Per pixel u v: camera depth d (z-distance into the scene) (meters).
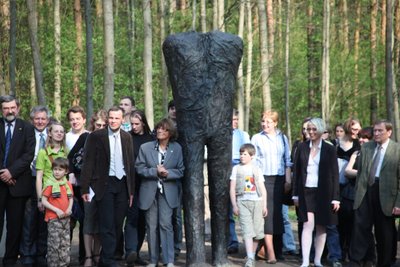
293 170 8.90
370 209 8.68
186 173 8.11
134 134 9.07
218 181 8.21
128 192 8.36
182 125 8.12
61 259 8.34
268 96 20.97
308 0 29.39
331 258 8.98
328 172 8.68
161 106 25.77
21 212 8.63
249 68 24.84
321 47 29.31
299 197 8.78
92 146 8.32
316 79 31.41
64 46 23.89
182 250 10.15
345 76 30.64
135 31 26.80
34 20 16.34
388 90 21.48
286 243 9.92
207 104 8.02
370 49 29.58
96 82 24.95
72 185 8.77
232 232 9.84
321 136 8.81
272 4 28.06
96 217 8.61
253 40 28.86
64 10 26.75
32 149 8.60
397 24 28.41
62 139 8.63
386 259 8.66
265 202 8.81
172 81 8.18
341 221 9.42
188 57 8.02
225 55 8.07
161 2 21.17
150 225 8.38
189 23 24.94
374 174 8.66
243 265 8.92
